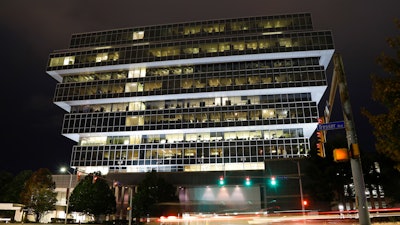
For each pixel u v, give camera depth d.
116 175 72.62
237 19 91.06
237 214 46.03
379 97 12.67
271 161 63.72
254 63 85.06
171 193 61.56
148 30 93.81
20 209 64.12
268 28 88.62
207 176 68.06
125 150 83.75
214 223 38.19
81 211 60.06
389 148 11.91
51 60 92.44
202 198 65.81
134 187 69.81
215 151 80.25
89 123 86.75
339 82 9.21
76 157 84.88
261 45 84.25
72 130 86.81
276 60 84.56
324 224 33.03
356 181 8.30
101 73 91.75
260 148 78.62
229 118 81.44
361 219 7.98
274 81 81.75
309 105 80.00
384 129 11.88
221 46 85.94
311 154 46.16
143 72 89.38
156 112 85.25
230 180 66.12
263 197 63.25
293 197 60.09
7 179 82.12
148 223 55.06
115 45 93.25
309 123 78.31
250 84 82.44
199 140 82.88
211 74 85.44
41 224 53.59
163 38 92.25
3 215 68.88
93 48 92.62
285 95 82.69
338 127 10.09
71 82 91.12
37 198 62.09
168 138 84.50
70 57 91.81
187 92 84.31
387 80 12.38
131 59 88.81
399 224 25.14
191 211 64.69
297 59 83.94
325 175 42.62
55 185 71.69
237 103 83.62
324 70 81.38
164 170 80.50
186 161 80.50
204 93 83.62
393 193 42.84
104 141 86.75
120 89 87.88
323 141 15.00
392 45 12.72
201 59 85.56
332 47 81.38
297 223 34.50
